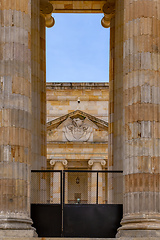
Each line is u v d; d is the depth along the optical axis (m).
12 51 30.94
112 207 34.12
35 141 39.84
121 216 34.00
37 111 40.47
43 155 42.81
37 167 39.91
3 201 29.38
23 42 31.33
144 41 31.25
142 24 31.45
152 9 31.72
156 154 30.28
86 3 48.66
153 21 31.58
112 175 40.50
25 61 31.27
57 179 77.19
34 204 34.09
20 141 30.19
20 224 29.17
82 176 81.25
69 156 81.50
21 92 30.75
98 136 82.38
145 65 31.02
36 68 40.88
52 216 33.91
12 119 30.25
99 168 81.00
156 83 31.06
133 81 31.06
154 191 29.78
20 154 30.06
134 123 30.62
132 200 29.88
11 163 29.80
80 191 80.50
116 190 40.03
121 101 41.31
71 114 82.38
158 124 30.66
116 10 43.06
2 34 31.20
